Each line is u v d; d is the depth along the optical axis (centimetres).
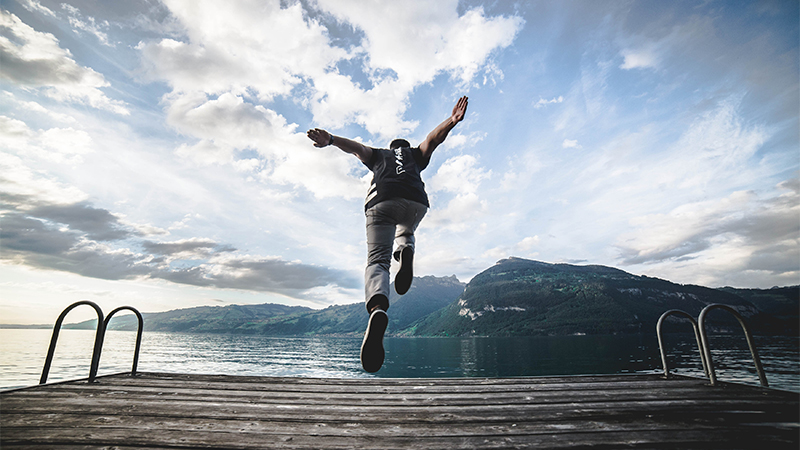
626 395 302
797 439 200
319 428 225
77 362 5356
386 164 246
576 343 11544
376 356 203
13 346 9119
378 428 225
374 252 230
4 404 271
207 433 214
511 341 14562
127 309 404
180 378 382
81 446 192
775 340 11200
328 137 237
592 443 197
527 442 200
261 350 12150
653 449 189
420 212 240
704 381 353
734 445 193
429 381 370
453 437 208
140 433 212
